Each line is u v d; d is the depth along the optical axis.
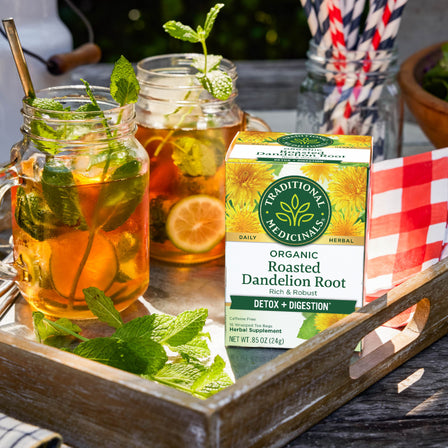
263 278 0.73
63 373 0.65
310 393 0.66
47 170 0.73
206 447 0.60
